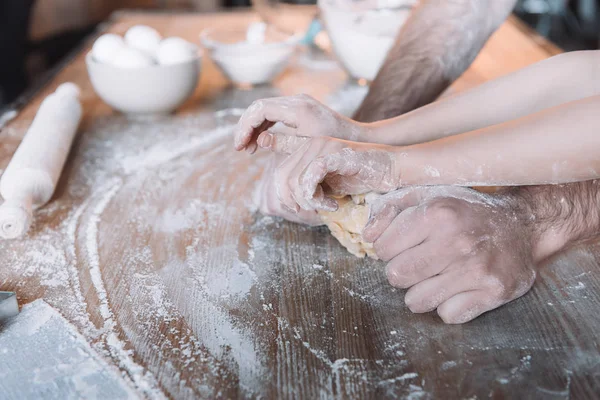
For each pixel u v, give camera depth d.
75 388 0.62
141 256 0.86
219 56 1.48
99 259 0.85
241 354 0.68
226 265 0.84
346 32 1.45
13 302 0.73
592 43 3.40
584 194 0.81
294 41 1.50
